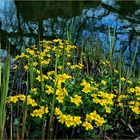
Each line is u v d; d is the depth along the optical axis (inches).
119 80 172.6
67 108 147.8
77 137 146.9
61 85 164.7
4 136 139.1
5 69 123.7
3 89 123.2
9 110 152.6
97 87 172.1
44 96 149.5
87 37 304.8
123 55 271.1
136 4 524.4
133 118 160.7
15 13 408.5
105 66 207.3
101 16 435.2
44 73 197.8
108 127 148.1
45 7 445.1
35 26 362.9
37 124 145.9
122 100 165.5
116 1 542.9
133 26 378.9
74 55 233.8
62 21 398.3
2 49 257.9
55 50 211.8
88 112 148.6
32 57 194.5
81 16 434.3
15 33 318.7
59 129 146.2
